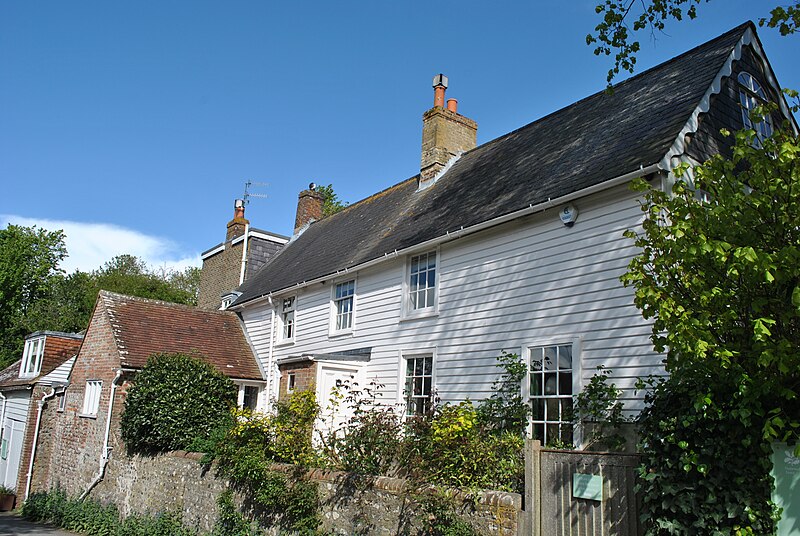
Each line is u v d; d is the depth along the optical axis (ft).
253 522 35.60
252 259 87.92
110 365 57.16
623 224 33.53
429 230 47.39
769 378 18.19
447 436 27.94
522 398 36.55
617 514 21.95
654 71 46.09
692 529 19.77
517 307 38.60
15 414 76.69
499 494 24.58
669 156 32.35
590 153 39.63
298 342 61.11
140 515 46.68
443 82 64.13
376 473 30.96
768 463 18.47
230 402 51.11
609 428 31.42
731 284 18.93
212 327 68.90
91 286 150.20
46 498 59.41
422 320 45.96
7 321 135.44
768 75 41.27
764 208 18.66
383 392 47.98
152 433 47.55
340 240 66.03
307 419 37.81
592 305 34.14
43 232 141.79
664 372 30.01
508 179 46.01
